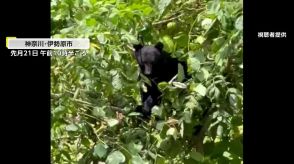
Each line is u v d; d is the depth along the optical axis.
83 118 9.48
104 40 9.48
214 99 9.03
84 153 9.79
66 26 10.19
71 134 9.48
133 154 9.09
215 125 9.07
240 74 8.95
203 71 8.88
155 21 10.76
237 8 8.66
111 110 9.69
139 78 10.95
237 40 8.60
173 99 9.23
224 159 9.61
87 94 9.45
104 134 9.49
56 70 9.55
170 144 9.31
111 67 9.76
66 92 9.48
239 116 9.04
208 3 8.98
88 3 10.05
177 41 10.21
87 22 9.71
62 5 10.12
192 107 8.92
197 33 10.12
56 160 9.92
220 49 8.66
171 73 12.05
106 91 9.73
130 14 10.13
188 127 9.20
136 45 12.02
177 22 10.62
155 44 12.01
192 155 9.42
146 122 9.84
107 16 9.92
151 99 11.49
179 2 10.49
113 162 8.86
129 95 10.73
